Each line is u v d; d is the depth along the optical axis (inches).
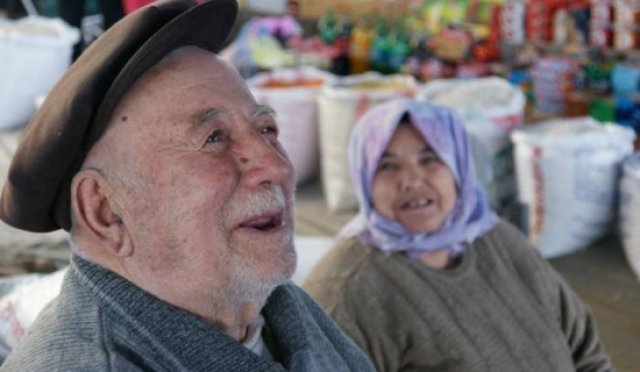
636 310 96.5
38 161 35.1
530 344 62.0
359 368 46.9
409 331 58.3
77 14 215.3
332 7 241.0
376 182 62.3
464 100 128.3
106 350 33.9
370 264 59.4
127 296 35.7
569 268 110.3
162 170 35.3
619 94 169.3
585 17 182.4
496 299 61.9
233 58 190.2
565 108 178.9
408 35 218.2
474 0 210.2
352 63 219.9
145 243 36.1
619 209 112.8
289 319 42.4
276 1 246.2
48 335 34.8
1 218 38.8
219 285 36.6
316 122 142.9
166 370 35.2
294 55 213.0
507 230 65.7
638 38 170.6
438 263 62.1
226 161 36.4
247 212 36.4
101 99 34.6
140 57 34.1
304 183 146.7
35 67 177.0
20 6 263.7
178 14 37.1
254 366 36.2
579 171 110.2
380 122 62.7
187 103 35.8
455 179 62.7
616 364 84.6
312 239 84.2
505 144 119.0
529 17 192.4
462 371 58.8
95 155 35.7
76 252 37.6
